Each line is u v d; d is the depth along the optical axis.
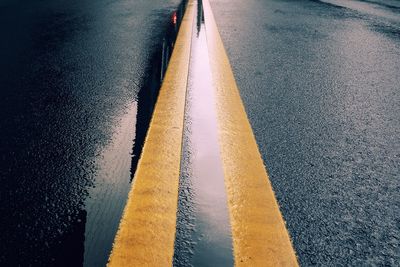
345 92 3.12
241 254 1.32
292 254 1.34
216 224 1.47
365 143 2.25
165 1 8.70
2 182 1.82
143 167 1.86
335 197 1.70
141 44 4.65
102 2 8.11
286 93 3.03
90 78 3.36
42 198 1.71
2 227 1.52
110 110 2.70
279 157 2.02
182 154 2.00
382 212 1.61
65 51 4.21
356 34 5.57
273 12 7.45
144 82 3.30
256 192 1.69
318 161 2.00
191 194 1.66
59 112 2.63
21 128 2.38
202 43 4.65
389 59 4.25
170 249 1.33
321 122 2.51
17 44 4.43
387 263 1.33
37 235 1.48
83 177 1.88
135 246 1.34
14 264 1.34
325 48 4.64
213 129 2.33
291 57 4.14
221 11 7.43
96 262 1.35
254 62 3.88
